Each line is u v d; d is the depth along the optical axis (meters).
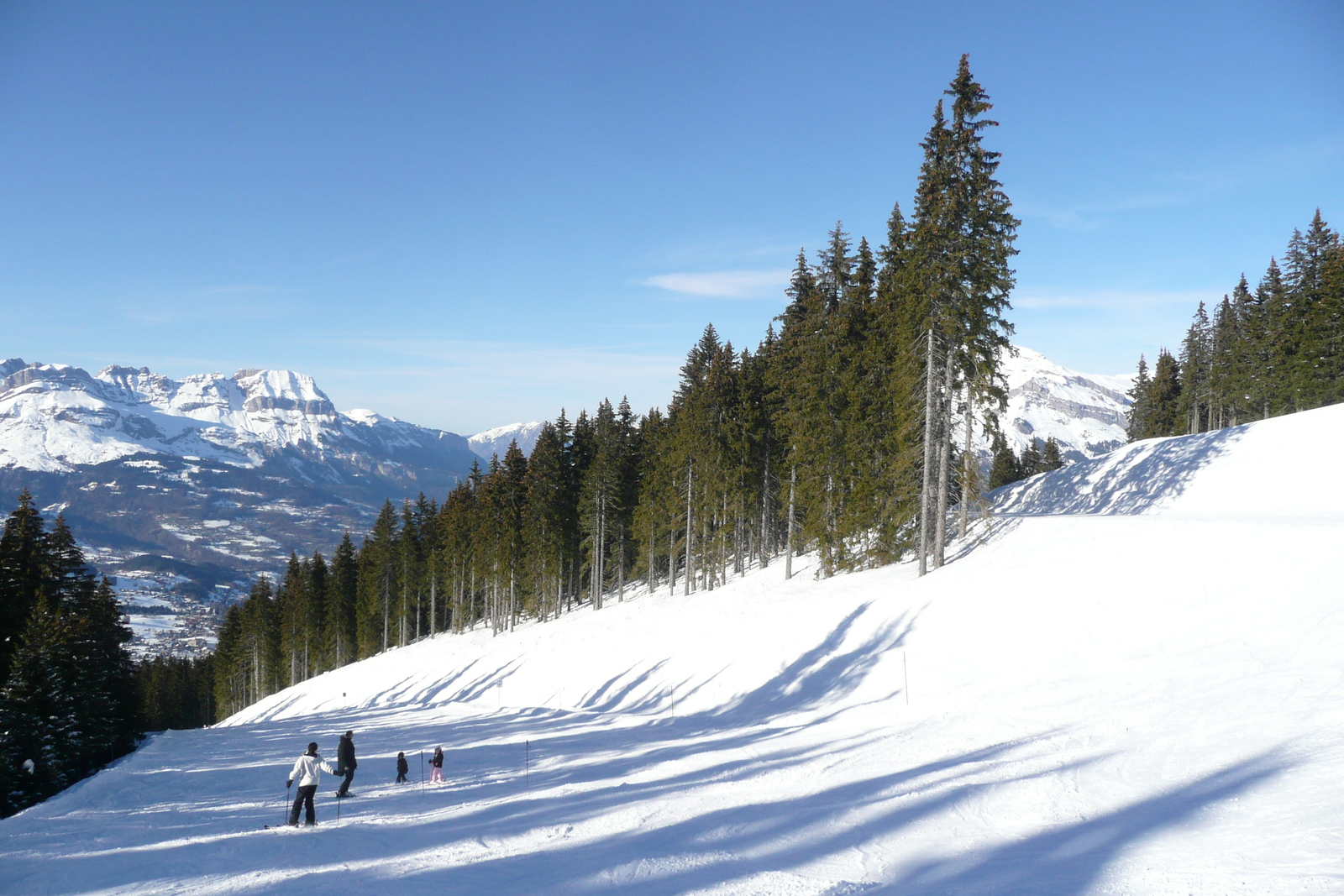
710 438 50.97
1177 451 42.53
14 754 29.44
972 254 30.11
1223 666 16.86
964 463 32.09
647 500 59.59
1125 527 28.23
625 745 21.72
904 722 19.41
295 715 57.34
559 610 66.75
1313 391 54.72
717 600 39.88
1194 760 11.91
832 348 39.31
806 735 19.86
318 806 15.41
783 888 8.65
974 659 23.08
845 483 38.91
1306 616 18.03
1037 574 26.59
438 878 9.67
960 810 11.20
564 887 9.13
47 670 31.56
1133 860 8.48
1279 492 33.25
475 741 24.97
